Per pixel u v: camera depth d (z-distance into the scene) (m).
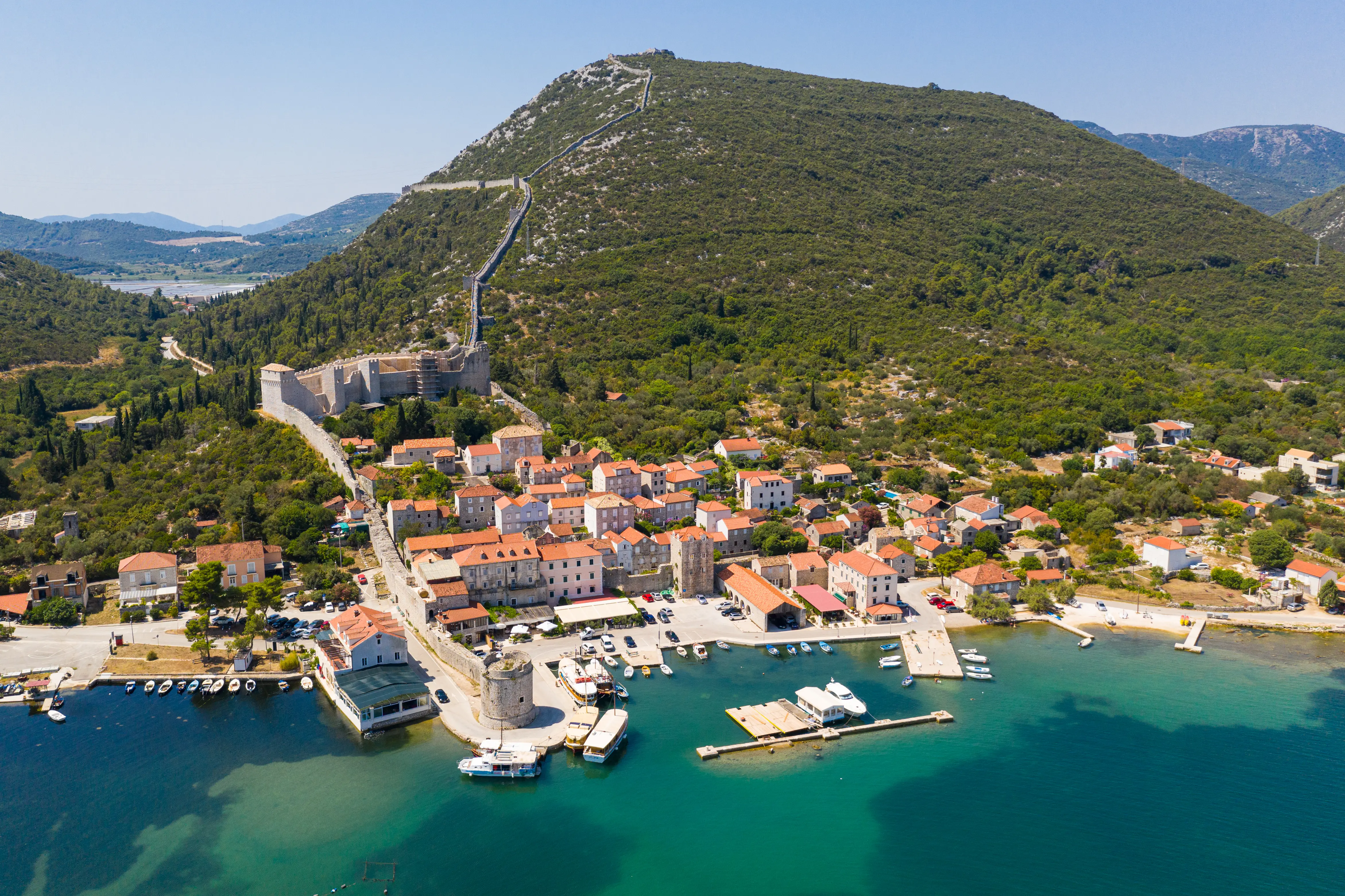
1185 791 132.88
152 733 144.38
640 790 132.00
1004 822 125.94
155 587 187.88
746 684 163.25
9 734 143.12
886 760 140.38
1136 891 113.44
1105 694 161.38
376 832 122.12
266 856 116.94
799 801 130.12
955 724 151.12
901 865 117.44
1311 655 177.62
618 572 199.62
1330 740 146.12
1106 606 199.12
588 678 158.12
